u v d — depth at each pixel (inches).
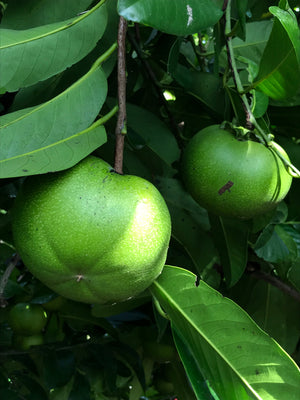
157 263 12.0
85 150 11.7
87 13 13.4
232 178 15.4
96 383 22.9
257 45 21.0
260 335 12.8
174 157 18.8
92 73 12.9
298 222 20.8
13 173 10.8
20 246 11.7
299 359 24.3
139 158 19.1
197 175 15.8
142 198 11.6
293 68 13.9
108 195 11.3
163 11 11.6
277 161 15.8
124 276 11.6
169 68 16.8
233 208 15.9
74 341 22.5
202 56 21.2
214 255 20.2
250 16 21.2
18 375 20.9
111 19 14.8
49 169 10.9
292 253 20.3
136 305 20.1
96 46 14.7
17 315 21.9
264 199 15.7
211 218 19.4
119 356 23.6
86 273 11.5
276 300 23.3
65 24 13.2
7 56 12.5
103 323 23.0
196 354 13.4
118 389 24.2
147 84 21.3
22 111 12.2
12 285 21.2
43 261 11.4
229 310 13.1
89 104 12.5
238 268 19.4
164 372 23.9
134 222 11.3
